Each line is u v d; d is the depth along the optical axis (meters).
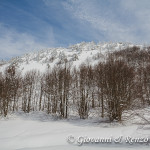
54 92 23.00
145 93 25.86
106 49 131.38
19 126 15.20
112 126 12.69
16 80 27.73
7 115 22.11
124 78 15.09
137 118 14.71
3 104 22.09
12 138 10.04
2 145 8.50
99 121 15.80
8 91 23.62
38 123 16.98
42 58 127.19
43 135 10.21
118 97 14.26
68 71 23.47
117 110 14.10
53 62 98.94
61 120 19.05
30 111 28.64
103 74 16.84
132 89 16.08
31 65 92.56
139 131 9.72
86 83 20.91
